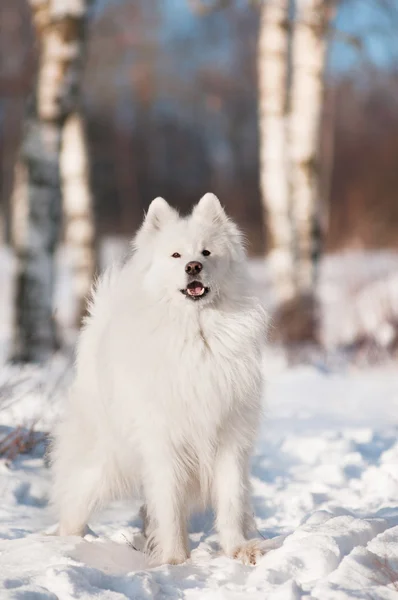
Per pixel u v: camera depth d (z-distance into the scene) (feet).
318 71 46.26
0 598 11.02
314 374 35.76
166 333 14.99
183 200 124.98
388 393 31.04
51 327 37.88
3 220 103.30
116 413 15.29
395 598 11.22
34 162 37.42
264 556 13.48
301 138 46.14
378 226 81.66
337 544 12.91
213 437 15.24
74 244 51.96
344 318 45.47
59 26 36.94
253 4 46.75
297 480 19.52
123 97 108.58
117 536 15.84
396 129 102.73
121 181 119.34
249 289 15.96
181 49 111.96
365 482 19.04
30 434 19.77
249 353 15.30
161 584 12.57
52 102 37.19
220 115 123.85
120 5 99.71
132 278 16.02
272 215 45.93
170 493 15.05
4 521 16.35
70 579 11.77
